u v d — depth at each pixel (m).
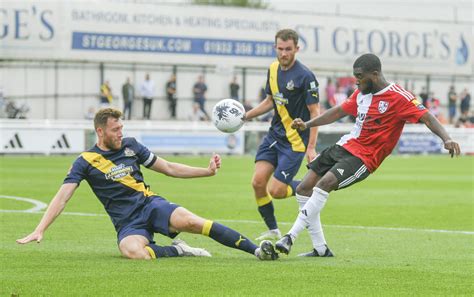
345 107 16.06
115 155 15.68
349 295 11.95
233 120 17.95
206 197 30.31
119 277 13.20
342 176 15.38
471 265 15.02
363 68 15.27
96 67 65.75
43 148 54.69
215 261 14.95
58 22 62.03
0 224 21.34
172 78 66.44
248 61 68.88
